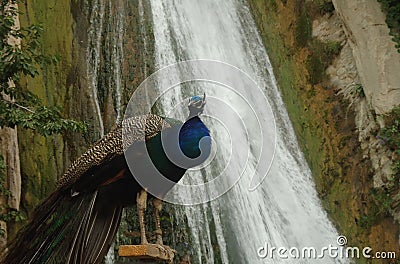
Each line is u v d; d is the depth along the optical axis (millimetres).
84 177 5766
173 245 10820
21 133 9805
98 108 12133
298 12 15977
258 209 12438
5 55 8812
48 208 5996
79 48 12453
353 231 13180
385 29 13859
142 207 5664
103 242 5691
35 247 5914
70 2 12586
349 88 14508
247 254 11812
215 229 11500
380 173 13234
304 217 13156
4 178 9031
